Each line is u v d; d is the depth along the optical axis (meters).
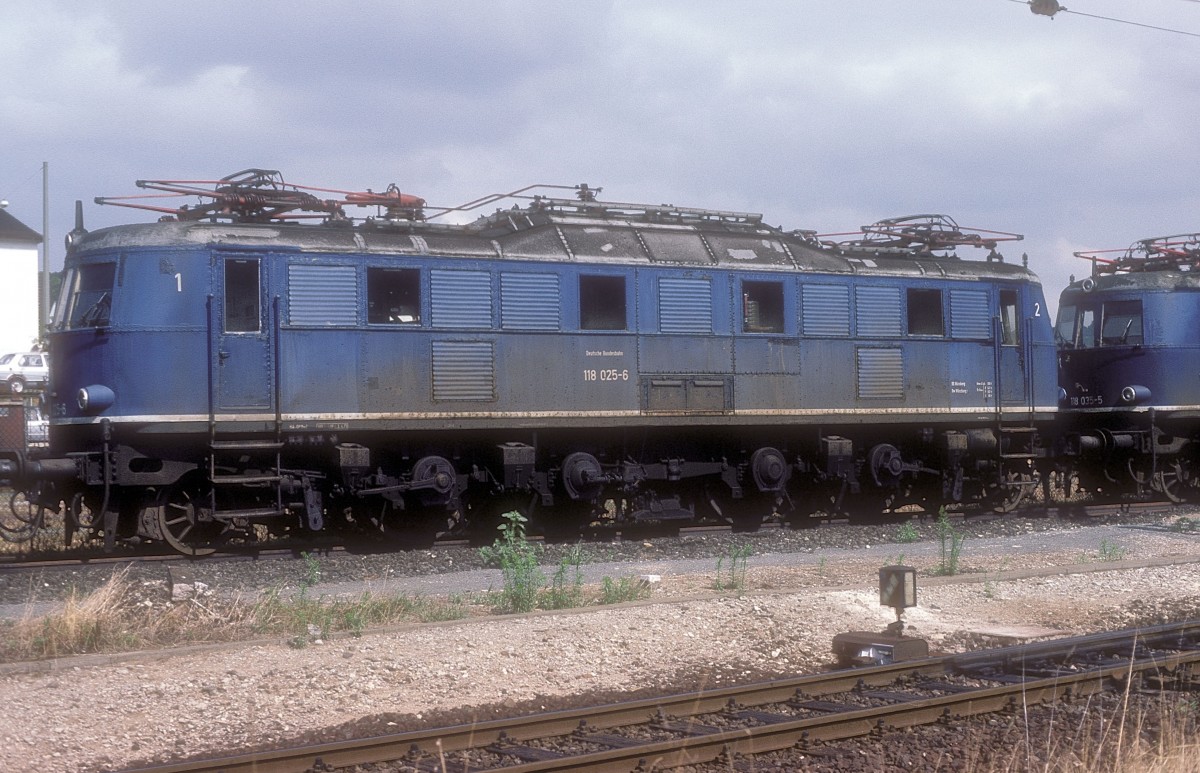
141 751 8.88
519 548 15.67
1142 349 27.11
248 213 18.89
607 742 8.63
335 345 18.38
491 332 19.48
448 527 20.14
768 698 9.76
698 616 13.34
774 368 21.92
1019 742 8.34
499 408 19.50
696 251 21.42
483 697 10.48
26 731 9.10
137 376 17.31
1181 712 9.27
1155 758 7.92
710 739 8.27
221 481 17.59
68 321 17.75
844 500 24.08
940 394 23.72
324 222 19.42
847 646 11.59
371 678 10.76
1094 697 9.91
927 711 9.27
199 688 10.27
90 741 9.02
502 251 19.69
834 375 22.53
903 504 24.66
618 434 21.05
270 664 11.08
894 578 11.81
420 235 19.50
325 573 16.61
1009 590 15.46
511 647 11.84
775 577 16.31
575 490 20.25
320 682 10.56
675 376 20.95
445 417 19.09
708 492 22.41
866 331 22.94
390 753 8.25
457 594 14.77
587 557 18.31
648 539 20.84
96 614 11.98
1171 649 11.82
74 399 17.59
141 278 17.48
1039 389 25.09
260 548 18.39
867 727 8.98
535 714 9.05
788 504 23.47
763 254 22.09
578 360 20.16
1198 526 22.45
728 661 11.91
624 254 20.69
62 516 23.17
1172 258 28.61
